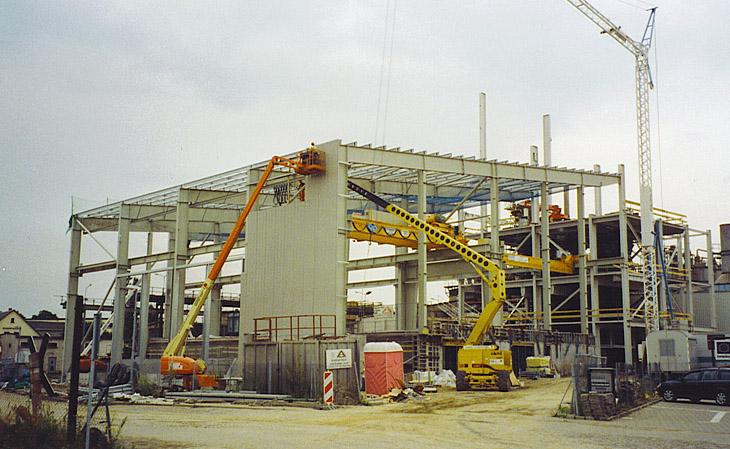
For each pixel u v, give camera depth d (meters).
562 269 66.31
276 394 32.69
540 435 19.77
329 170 46.28
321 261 45.53
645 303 65.56
